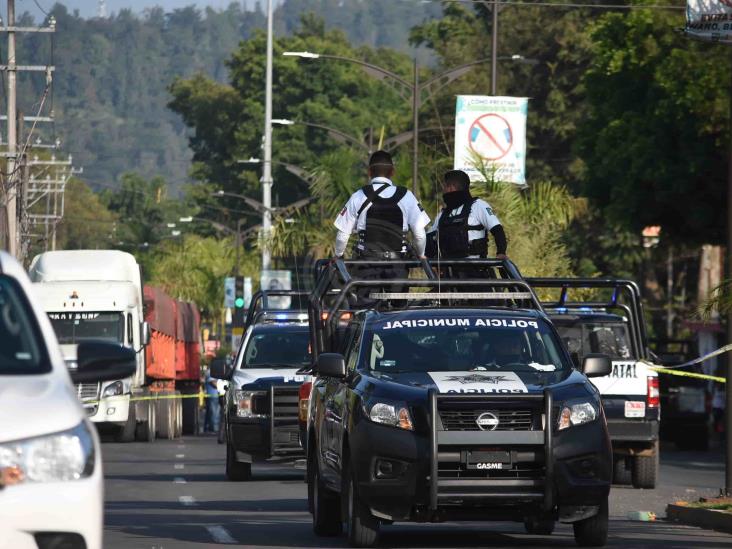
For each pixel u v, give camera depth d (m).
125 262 105.00
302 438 46.03
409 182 108.56
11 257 23.55
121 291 100.06
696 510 43.94
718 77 103.62
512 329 36.66
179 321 137.75
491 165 102.88
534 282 52.84
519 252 95.94
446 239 43.19
